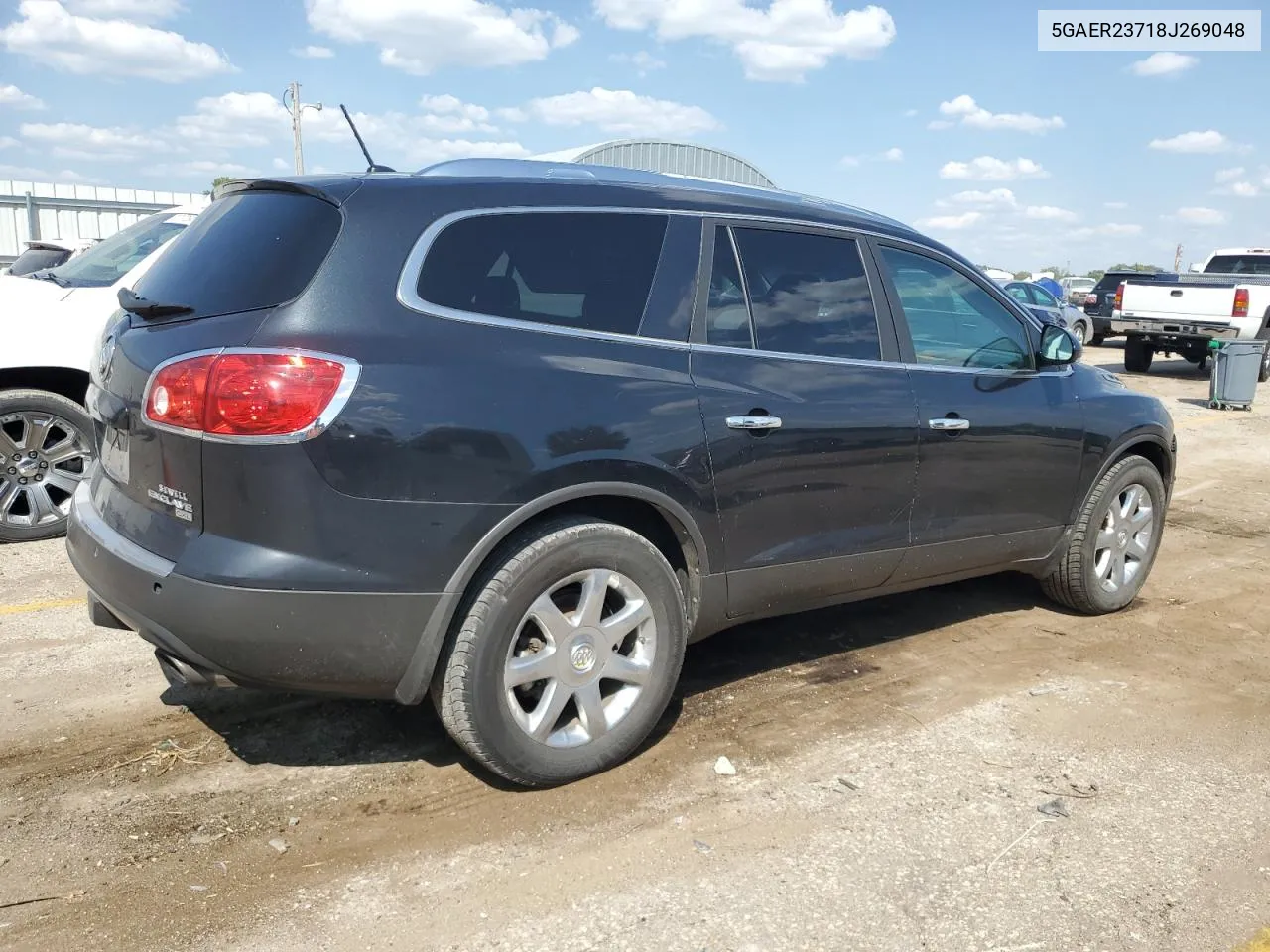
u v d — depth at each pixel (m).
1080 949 2.53
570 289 3.22
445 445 2.83
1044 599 5.41
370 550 2.77
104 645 4.36
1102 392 4.90
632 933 2.55
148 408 2.86
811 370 3.69
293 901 2.65
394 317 2.86
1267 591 5.69
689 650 4.51
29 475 5.74
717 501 3.42
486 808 3.12
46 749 3.43
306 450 2.68
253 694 3.89
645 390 3.23
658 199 3.51
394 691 2.96
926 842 2.99
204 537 2.75
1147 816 3.18
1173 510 7.84
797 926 2.59
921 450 4.00
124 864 2.79
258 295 2.85
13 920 2.54
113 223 25.53
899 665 4.39
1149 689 4.20
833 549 3.81
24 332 5.70
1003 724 3.82
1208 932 2.61
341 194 2.97
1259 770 3.51
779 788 3.28
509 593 2.97
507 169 3.48
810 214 3.91
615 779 3.31
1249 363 13.55
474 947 2.49
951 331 4.27
